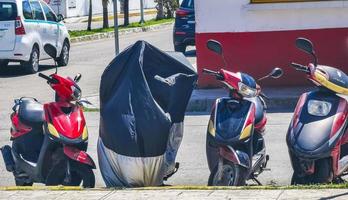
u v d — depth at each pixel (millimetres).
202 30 42719
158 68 22078
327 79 21422
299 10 42125
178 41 66062
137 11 164500
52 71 59500
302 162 20906
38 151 23578
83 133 21922
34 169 22906
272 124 35156
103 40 96250
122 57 21688
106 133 21219
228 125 21078
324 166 21047
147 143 20938
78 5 140750
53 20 62031
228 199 19531
